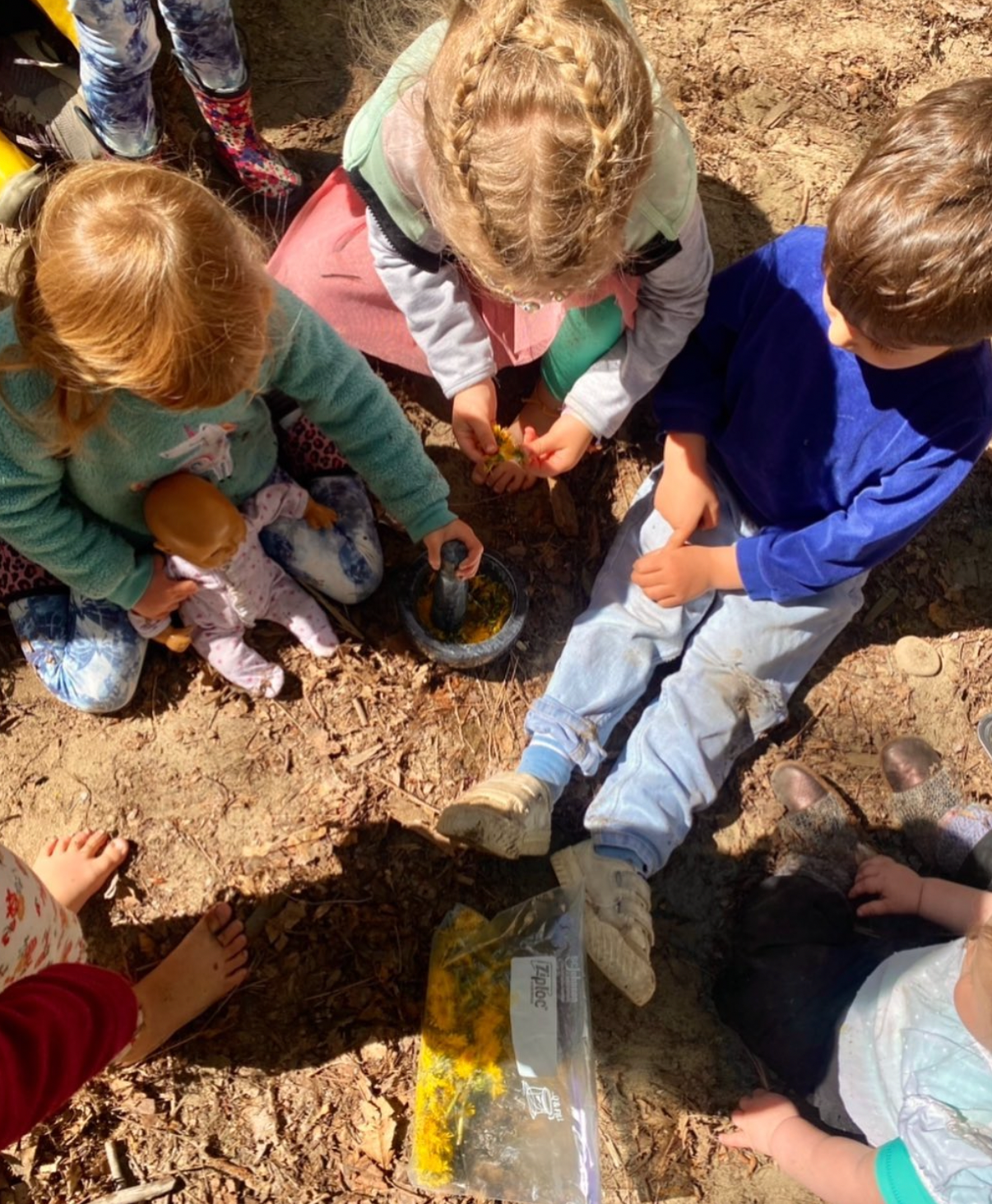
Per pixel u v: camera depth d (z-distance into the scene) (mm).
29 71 2531
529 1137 1913
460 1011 2020
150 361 1439
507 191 1454
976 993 1615
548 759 2176
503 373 2656
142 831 2203
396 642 2387
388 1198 1962
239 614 2207
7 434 1607
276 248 2557
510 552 2504
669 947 2215
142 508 1945
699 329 2209
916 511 2023
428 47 1852
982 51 3213
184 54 2328
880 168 1642
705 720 2256
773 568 2162
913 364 1786
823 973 2000
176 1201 1937
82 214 1438
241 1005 2070
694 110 2984
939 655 2516
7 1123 1312
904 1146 1662
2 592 2176
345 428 1998
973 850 2230
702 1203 2020
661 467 2482
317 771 2281
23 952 1564
